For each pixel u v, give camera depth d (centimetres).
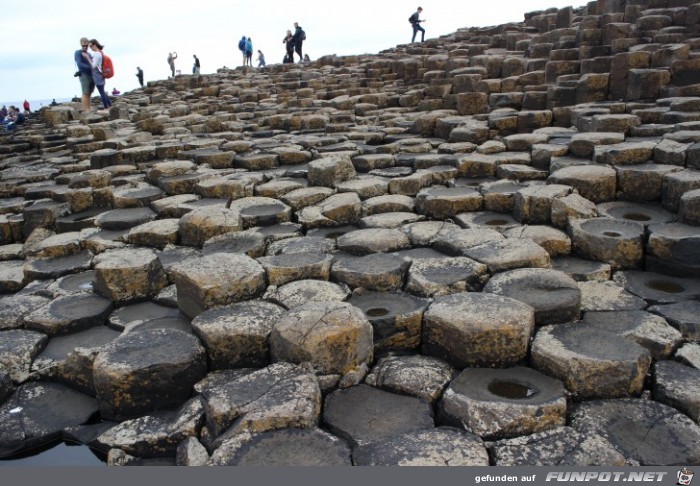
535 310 451
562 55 1625
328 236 700
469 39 2442
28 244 764
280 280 538
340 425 369
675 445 341
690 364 416
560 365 393
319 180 848
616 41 1554
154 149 1135
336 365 409
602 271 555
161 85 2517
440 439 348
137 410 404
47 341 498
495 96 1432
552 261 590
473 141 1123
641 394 395
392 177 894
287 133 1430
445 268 541
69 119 1780
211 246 643
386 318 454
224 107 1881
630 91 1297
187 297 493
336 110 1673
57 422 412
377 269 535
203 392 393
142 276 548
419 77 2028
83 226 786
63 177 1020
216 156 1029
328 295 509
